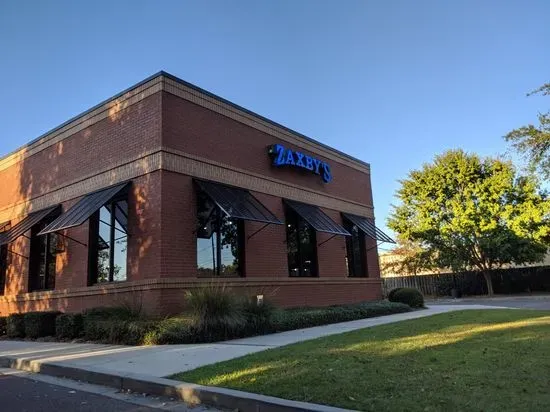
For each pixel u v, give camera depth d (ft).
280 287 56.85
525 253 109.60
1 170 67.62
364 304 63.10
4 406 22.48
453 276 124.06
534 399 17.56
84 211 46.83
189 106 49.16
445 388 19.57
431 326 40.91
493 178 109.50
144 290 43.80
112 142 50.37
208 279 46.98
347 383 21.06
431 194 118.83
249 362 27.27
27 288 58.34
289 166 62.23
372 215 80.48
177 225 45.32
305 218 58.70
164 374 25.95
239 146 54.85
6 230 62.90
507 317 45.34
